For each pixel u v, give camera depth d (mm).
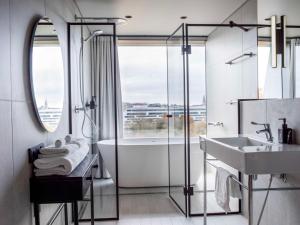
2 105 1369
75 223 1763
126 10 3338
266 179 2439
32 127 1800
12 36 1498
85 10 3318
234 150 1776
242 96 3252
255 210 2654
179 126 3486
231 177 2082
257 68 2822
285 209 2176
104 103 4199
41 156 1803
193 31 4223
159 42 4512
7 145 1422
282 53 2299
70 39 2895
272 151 1648
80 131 3404
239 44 3309
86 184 1891
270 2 2510
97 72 4152
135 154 3898
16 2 1555
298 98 2004
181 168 3883
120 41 4422
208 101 4469
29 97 1752
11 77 1483
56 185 1712
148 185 4023
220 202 2184
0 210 1336
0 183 1337
